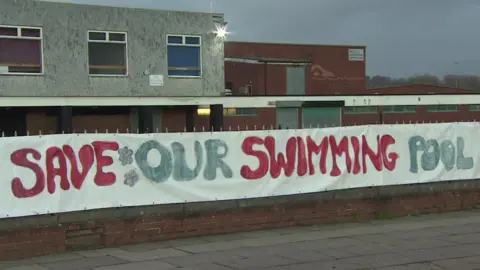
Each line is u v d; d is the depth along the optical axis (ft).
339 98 121.19
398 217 35.42
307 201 32.53
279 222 31.73
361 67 155.43
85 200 26.63
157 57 94.94
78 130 92.89
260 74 140.36
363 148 34.45
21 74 84.89
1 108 87.92
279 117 117.39
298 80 146.30
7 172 24.82
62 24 87.61
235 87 144.97
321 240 28.63
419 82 241.96
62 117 85.97
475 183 38.42
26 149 25.36
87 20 89.40
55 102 84.89
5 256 24.56
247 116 112.98
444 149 37.29
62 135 26.30
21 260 24.54
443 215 36.29
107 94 91.15
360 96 123.54
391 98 126.62
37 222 25.32
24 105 83.10
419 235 29.99
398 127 35.65
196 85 98.63
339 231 31.04
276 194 31.60
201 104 97.91
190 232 29.27
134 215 27.78
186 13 97.35
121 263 23.86
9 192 24.81
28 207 25.21
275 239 28.89
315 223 32.76
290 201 32.04
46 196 25.67
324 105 120.06
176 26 96.43
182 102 95.91
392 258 24.91
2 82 83.46
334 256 25.22
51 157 25.91
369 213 34.55
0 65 83.41
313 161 32.83
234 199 30.45
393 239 28.96
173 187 28.81
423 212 36.40
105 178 27.17
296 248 26.81
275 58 144.15
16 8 84.28
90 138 26.94
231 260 24.43
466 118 138.92
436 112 135.85
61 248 25.89
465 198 38.04
